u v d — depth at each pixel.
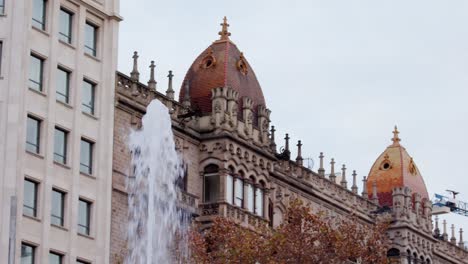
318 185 112.25
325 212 110.44
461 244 140.38
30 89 83.62
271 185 104.69
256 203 100.38
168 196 92.75
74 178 85.75
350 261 92.88
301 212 87.25
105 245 87.12
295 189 108.69
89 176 87.19
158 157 93.00
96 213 87.25
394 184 127.31
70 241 84.56
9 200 80.62
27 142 83.06
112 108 89.81
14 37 83.50
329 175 117.81
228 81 100.50
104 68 90.31
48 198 83.25
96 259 86.50
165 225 92.06
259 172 100.88
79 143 86.75
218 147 96.94
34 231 82.06
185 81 102.00
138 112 92.69
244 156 98.88
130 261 89.38
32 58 84.56
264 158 101.62
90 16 90.31
